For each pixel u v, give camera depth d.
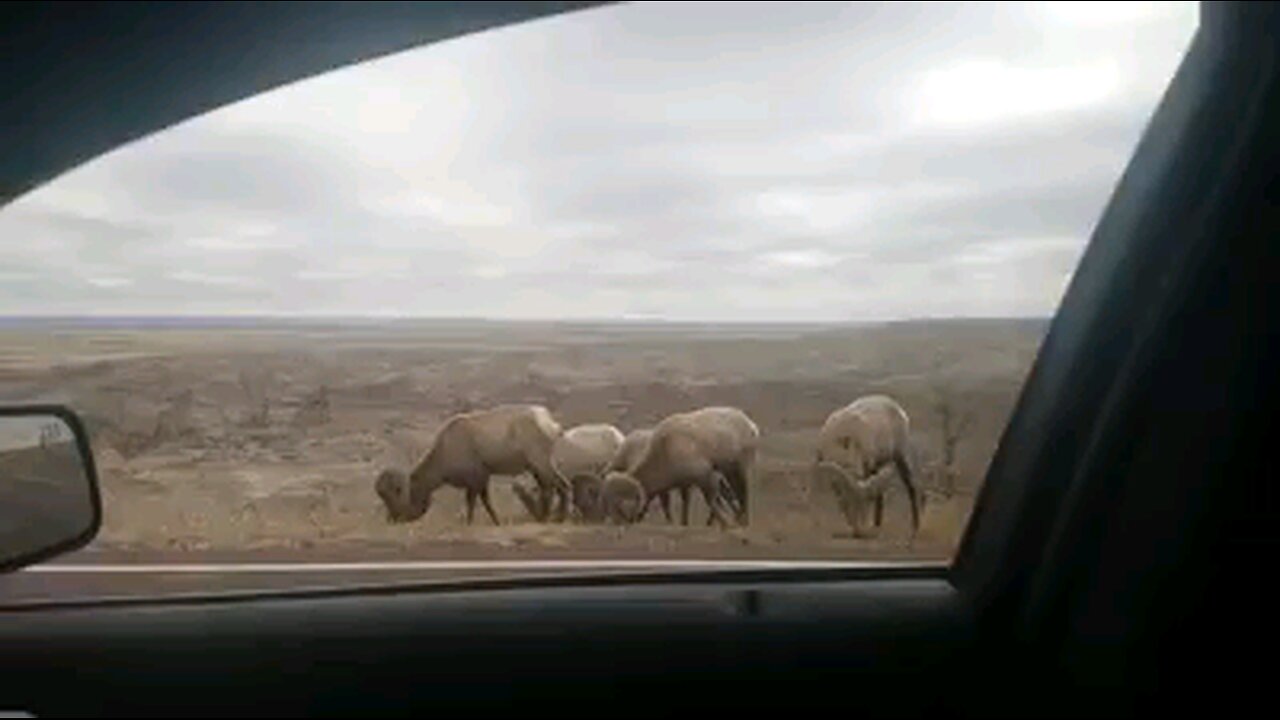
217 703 2.72
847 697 2.74
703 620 2.79
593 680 2.75
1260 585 2.12
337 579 3.04
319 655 2.74
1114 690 2.27
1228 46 2.19
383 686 2.74
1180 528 2.18
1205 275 2.19
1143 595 2.23
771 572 3.01
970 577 2.80
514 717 2.74
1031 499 2.62
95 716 2.63
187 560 3.08
